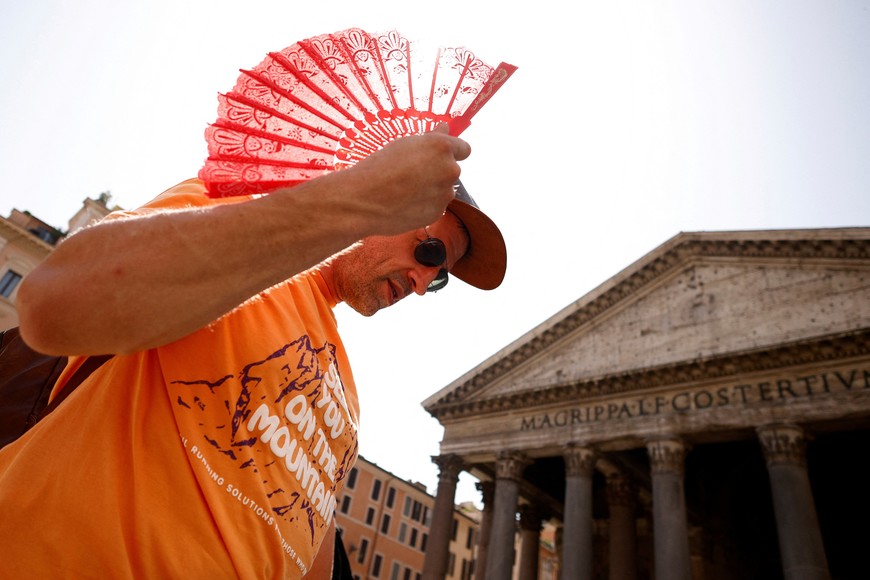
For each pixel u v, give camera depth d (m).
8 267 29.66
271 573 1.04
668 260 23.14
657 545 18.11
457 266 1.80
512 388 24.64
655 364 21.22
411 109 1.12
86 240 0.69
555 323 24.38
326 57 1.11
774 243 20.80
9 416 1.29
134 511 0.86
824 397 17.44
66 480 0.85
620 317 23.42
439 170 0.81
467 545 49.25
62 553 0.82
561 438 21.91
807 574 15.52
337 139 1.07
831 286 19.11
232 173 0.97
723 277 21.70
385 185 0.77
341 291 1.36
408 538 44.88
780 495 16.84
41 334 0.65
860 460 27.28
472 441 24.28
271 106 1.03
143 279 0.66
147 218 0.72
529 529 28.61
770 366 18.75
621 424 20.77
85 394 0.94
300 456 1.10
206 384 0.96
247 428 0.98
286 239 0.72
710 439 19.61
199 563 0.88
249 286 0.73
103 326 0.66
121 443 0.90
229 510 0.95
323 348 1.20
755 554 30.06
